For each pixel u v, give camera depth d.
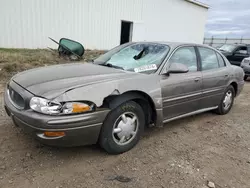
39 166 2.46
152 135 3.48
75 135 2.36
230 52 11.12
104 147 2.69
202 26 22.67
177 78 3.32
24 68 7.03
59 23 12.09
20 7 10.53
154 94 2.97
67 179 2.29
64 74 2.81
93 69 3.11
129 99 2.75
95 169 2.49
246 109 5.27
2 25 10.16
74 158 2.67
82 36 13.31
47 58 8.78
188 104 3.63
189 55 3.74
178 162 2.75
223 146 3.28
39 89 2.42
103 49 14.62
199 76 3.73
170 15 18.78
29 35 11.11
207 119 4.39
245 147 3.30
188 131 3.74
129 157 2.78
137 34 16.62
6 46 10.47
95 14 13.63
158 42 3.75
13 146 2.80
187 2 19.89
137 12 16.11
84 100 2.37
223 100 4.55
